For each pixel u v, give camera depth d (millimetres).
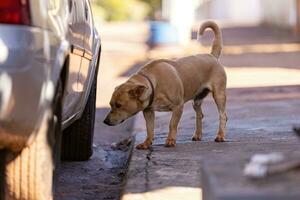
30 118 4875
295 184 4273
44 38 4992
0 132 4801
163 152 7738
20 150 5148
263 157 4500
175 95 7770
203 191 4812
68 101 6121
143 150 7887
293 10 32594
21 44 4758
